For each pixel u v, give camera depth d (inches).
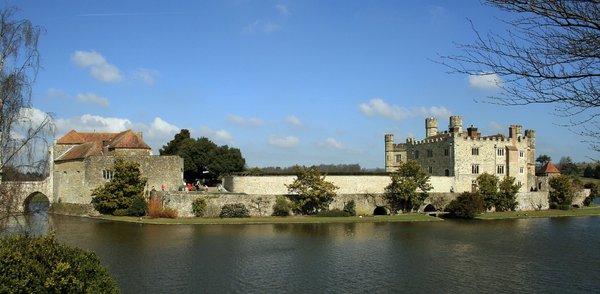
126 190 3115.2
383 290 1481.3
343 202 3346.5
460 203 3464.6
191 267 1726.1
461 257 1980.8
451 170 3996.1
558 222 3260.3
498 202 3833.7
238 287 1487.5
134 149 3501.5
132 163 3154.5
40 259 758.5
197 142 4397.1
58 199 3543.3
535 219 3440.0
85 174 3262.8
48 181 3631.9
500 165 4156.0
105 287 804.0
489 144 4119.1
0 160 1165.7
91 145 3430.1
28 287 707.4
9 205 1160.2
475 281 1603.1
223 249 2060.8
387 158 4660.4
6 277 699.4
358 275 1657.2
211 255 1935.3
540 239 2460.6
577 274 1707.7
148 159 3277.6
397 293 1453.0
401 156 4608.8
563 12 446.9
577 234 2647.6
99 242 2161.7
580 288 1531.7
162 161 3309.5
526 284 1572.3
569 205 4271.7
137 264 1756.9
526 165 4301.2
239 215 3085.6
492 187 3791.8
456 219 3366.1
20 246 756.0
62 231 2468.0
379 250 2103.8
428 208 3631.9
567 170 7746.1
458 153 3976.4
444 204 3627.0
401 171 3548.2
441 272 1715.1
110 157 3260.3
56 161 3622.0
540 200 4101.9
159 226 2711.6
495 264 1852.9
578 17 444.8
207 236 2391.7
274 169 6599.4
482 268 1786.4
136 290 1429.6
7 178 1179.3
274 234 2497.5
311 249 2096.5
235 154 4512.8
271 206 3189.0
